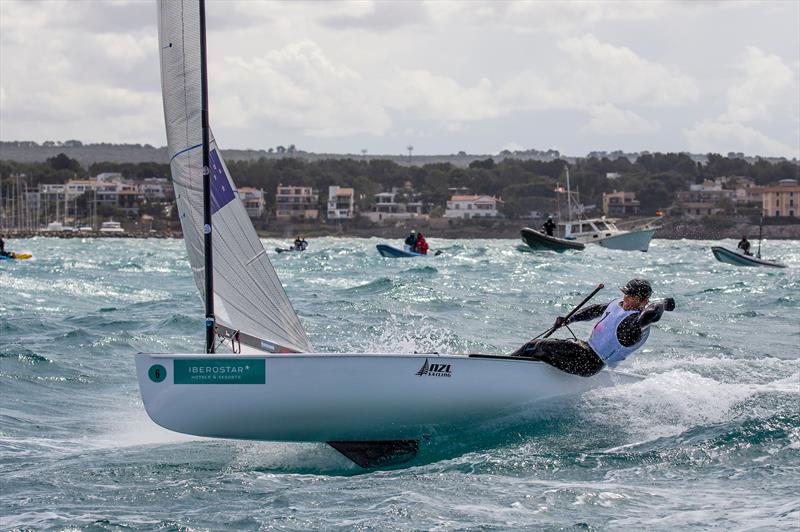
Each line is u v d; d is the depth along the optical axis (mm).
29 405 20859
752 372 21969
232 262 18000
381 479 14594
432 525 12211
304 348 18969
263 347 18375
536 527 12086
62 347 28219
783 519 12078
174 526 12266
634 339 17016
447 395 16516
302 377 16094
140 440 17797
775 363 23188
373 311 37219
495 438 16719
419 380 16375
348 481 14594
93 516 12812
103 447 17281
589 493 13430
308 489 14078
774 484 13664
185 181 17906
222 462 16031
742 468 14453
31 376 23656
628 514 12570
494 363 16750
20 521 12609
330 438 16516
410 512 12680
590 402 17297
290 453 16703
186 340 30609
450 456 16375
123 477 14922
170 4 17719
